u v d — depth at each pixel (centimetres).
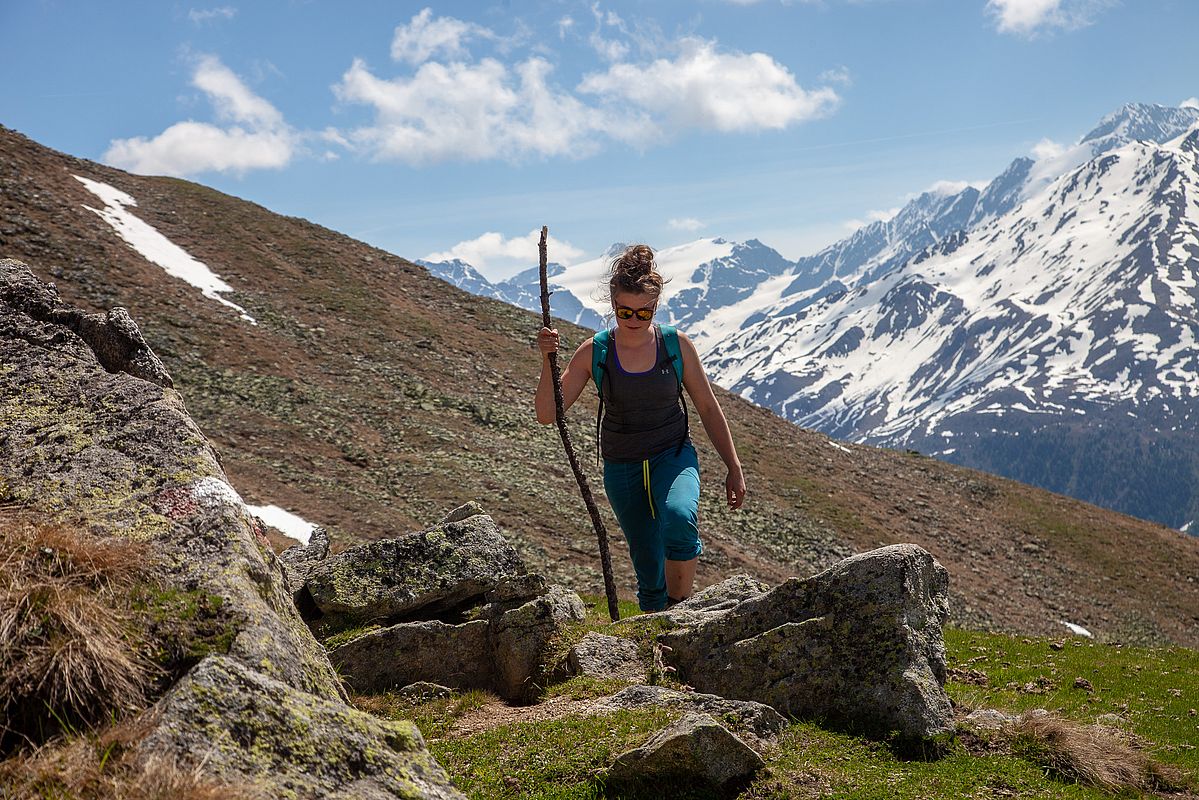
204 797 365
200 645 477
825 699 778
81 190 8062
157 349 5609
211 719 413
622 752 650
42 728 425
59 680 433
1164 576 7544
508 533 4550
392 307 8269
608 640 854
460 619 957
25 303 750
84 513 556
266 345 6394
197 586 511
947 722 765
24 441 615
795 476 7438
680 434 902
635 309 846
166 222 8244
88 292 6084
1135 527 8512
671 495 874
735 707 733
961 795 665
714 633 834
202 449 622
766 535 5988
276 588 555
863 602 796
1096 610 6575
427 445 5634
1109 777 764
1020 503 8425
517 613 867
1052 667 1630
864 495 7575
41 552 496
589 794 623
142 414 643
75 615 461
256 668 470
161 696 451
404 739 471
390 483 4884
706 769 629
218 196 9569
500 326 8750
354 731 449
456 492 4941
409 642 883
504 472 5481
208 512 568
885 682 766
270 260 8331
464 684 877
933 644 806
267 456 4719
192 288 6950
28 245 6412
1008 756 763
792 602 826
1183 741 1064
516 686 841
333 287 8250
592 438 6631
